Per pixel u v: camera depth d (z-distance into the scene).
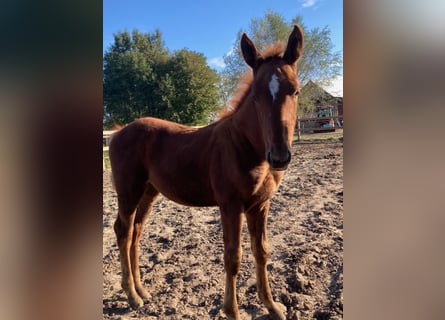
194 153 2.98
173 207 6.25
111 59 21.22
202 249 4.14
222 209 2.70
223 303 2.75
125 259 3.26
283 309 2.85
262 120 2.31
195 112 21.64
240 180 2.56
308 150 11.38
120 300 3.20
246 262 3.72
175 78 21.33
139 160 3.35
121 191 3.35
